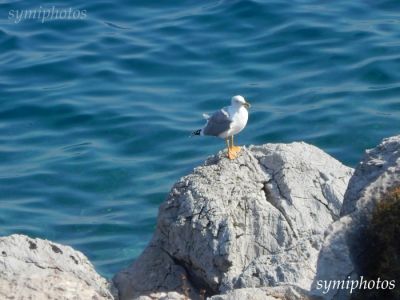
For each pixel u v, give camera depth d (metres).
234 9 37.56
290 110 31.30
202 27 36.84
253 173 19.31
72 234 26.47
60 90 33.81
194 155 29.64
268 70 33.91
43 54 36.16
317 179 19.22
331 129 30.05
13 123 32.31
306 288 14.98
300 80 33.03
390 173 15.23
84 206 27.72
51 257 17.48
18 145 31.05
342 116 30.64
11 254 17.17
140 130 31.08
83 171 29.25
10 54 36.34
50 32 37.66
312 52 34.53
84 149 30.42
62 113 32.44
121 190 28.31
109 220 26.88
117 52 35.84
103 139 30.98
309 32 35.69
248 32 36.28
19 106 33.06
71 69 35.03
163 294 16.72
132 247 25.69
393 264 13.89
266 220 18.22
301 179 19.14
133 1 39.38
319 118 30.64
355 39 34.91
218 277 17.59
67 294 16.38
